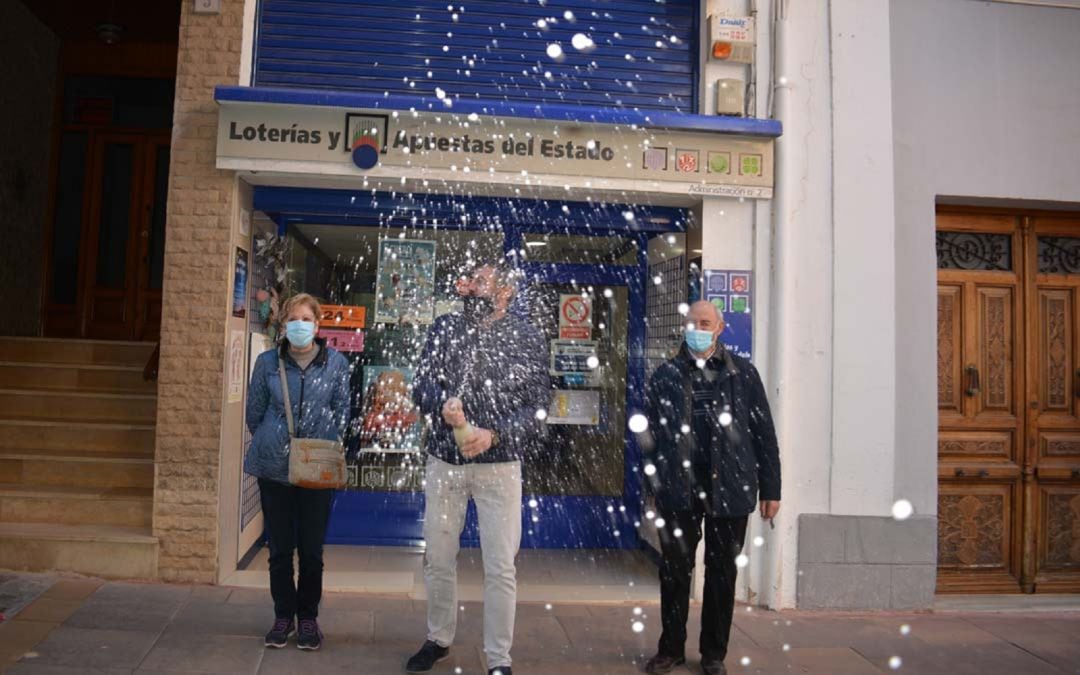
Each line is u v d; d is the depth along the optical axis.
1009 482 5.12
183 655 3.45
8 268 6.59
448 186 4.66
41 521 4.62
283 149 4.41
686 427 3.47
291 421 3.44
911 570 4.71
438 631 3.44
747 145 4.67
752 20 4.78
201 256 4.41
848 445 4.69
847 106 4.77
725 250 4.72
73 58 7.31
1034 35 4.98
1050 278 5.22
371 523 5.29
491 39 4.92
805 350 4.70
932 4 4.90
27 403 5.39
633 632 4.09
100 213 7.28
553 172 4.53
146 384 5.63
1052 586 5.13
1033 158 4.95
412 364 5.30
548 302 5.43
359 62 4.82
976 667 3.89
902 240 4.81
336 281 5.27
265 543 5.29
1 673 3.17
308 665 3.43
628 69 4.97
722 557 3.47
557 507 5.46
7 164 6.47
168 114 7.39
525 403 3.27
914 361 4.79
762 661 3.84
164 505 4.35
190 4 4.50
